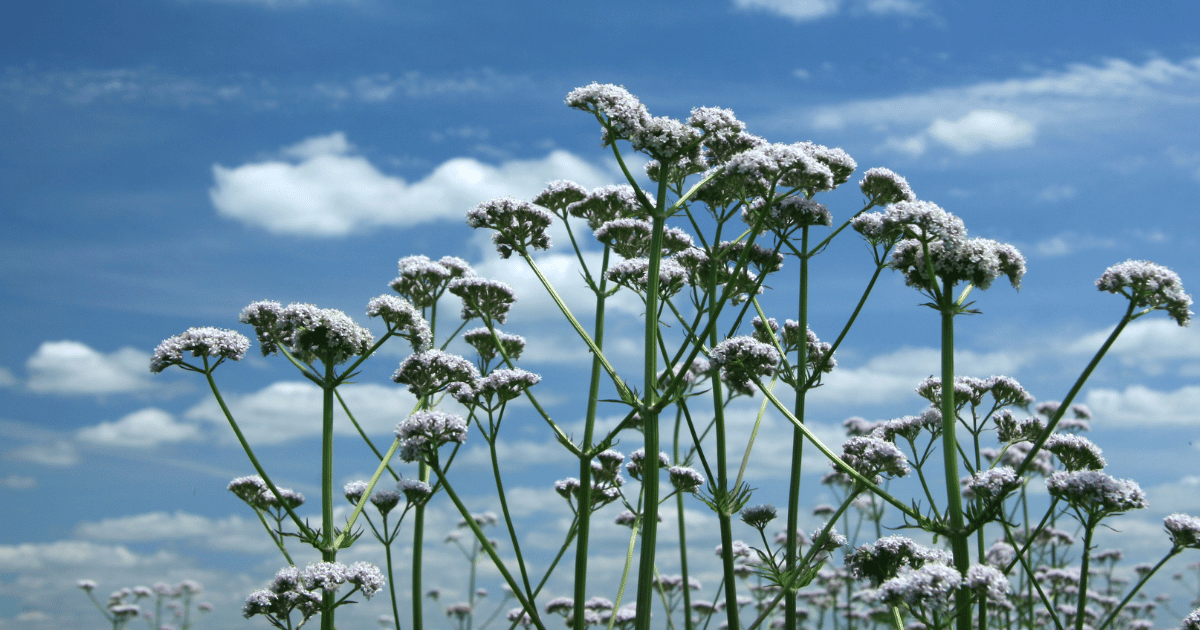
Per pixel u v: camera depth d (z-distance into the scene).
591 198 1.64
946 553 1.49
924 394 1.56
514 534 1.52
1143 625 1.92
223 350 1.52
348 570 1.51
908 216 1.46
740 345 1.51
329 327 1.52
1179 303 1.42
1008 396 1.55
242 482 1.63
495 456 1.53
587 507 1.56
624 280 1.60
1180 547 1.43
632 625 1.73
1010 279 1.48
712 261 1.57
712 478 1.57
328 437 1.53
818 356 1.62
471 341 1.66
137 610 2.27
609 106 1.51
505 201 1.59
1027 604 1.70
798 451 1.55
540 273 1.59
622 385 1.53
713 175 1.56
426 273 1.66
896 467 1.53
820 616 1.95
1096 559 2.06
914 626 1.77
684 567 1.69
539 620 1.50
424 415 1.50
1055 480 1.44
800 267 1.56
